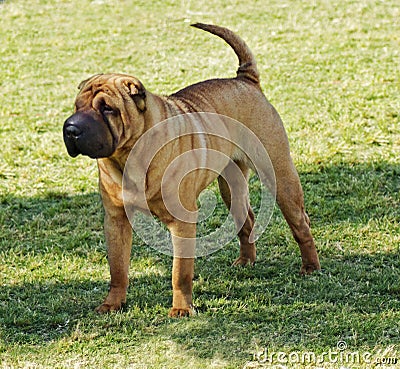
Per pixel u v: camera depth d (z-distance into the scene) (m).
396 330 8.42
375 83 18.66
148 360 7.97
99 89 7.96
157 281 10.01
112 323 8.68
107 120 7.86
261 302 9.20
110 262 9.05
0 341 8.44
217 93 9.46
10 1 28.55
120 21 25.78
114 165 8.41
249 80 10.04
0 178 14.31
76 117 7.73
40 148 15.47
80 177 14.12
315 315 8.81
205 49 22.62
